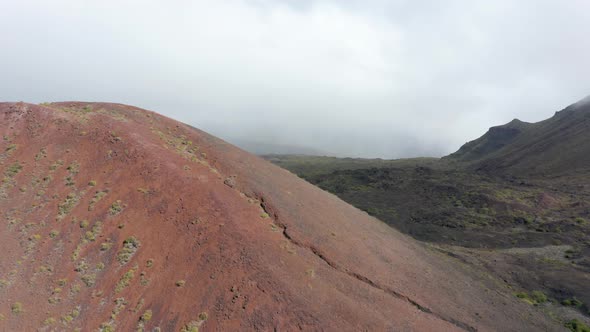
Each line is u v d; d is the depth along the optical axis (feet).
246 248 78.59
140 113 135.03
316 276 81.51
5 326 67.72
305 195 134.51
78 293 73.26
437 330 83.66
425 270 125.90
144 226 83.41
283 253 83.41
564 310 141.49
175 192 91.09
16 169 101.19
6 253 81.41
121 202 89.40
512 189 389.19
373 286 92.32
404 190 442.50
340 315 71.61
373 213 348.18
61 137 110.63
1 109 120.88
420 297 99.55
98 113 125.49
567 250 222.89
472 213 326.24
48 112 119.85
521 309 129.90
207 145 127.95
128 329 65.98
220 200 91.45
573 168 460.96
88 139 108.88
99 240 82.17
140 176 95.50
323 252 93.91
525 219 299.38
